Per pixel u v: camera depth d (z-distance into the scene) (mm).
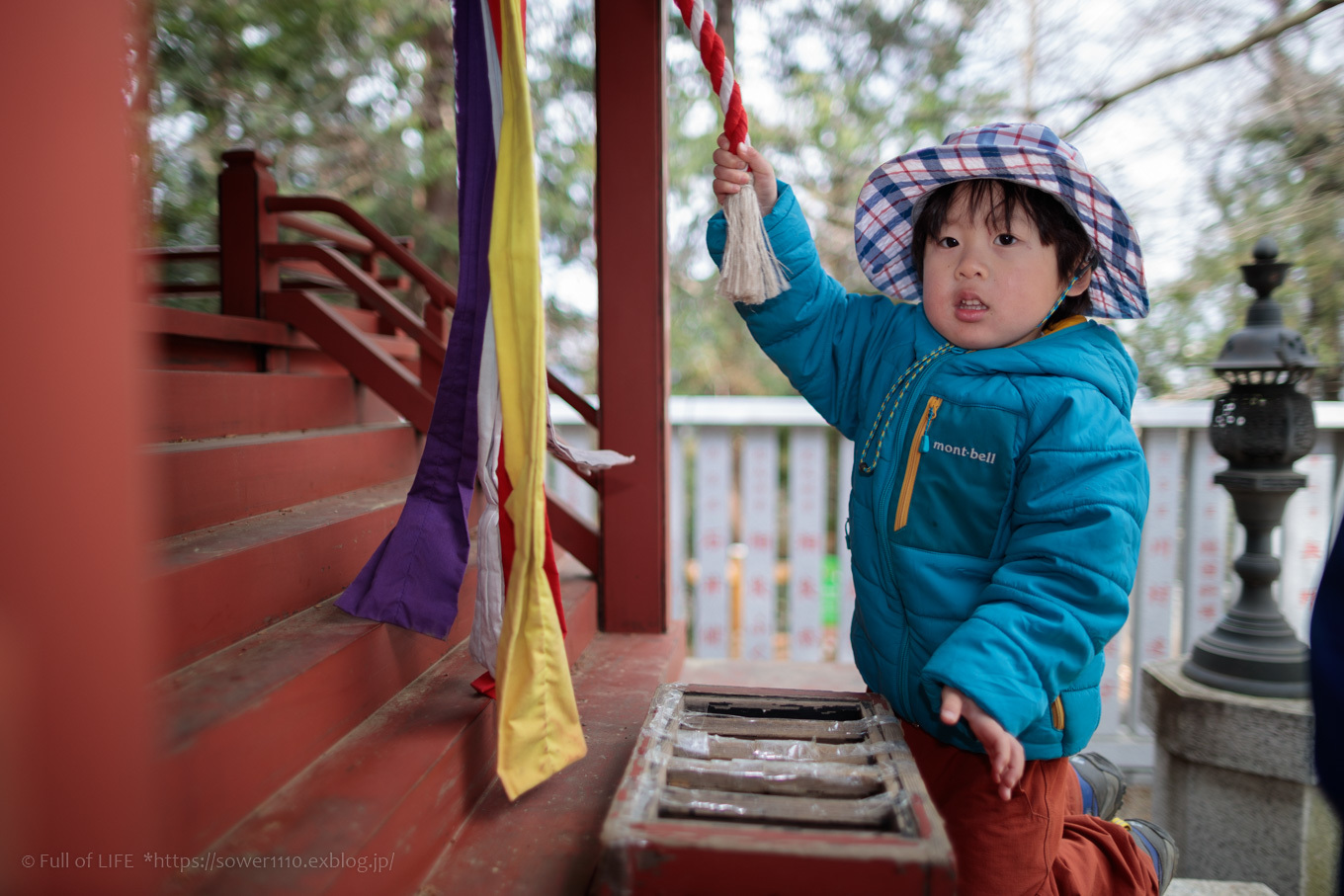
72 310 630
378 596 1544
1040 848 1357
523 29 1266
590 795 1486
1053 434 1282
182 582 1265
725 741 1256
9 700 618
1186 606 3498
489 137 1411
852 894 914
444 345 3125
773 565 3736
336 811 1133
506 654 1215
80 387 637
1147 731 3498
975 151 1345
